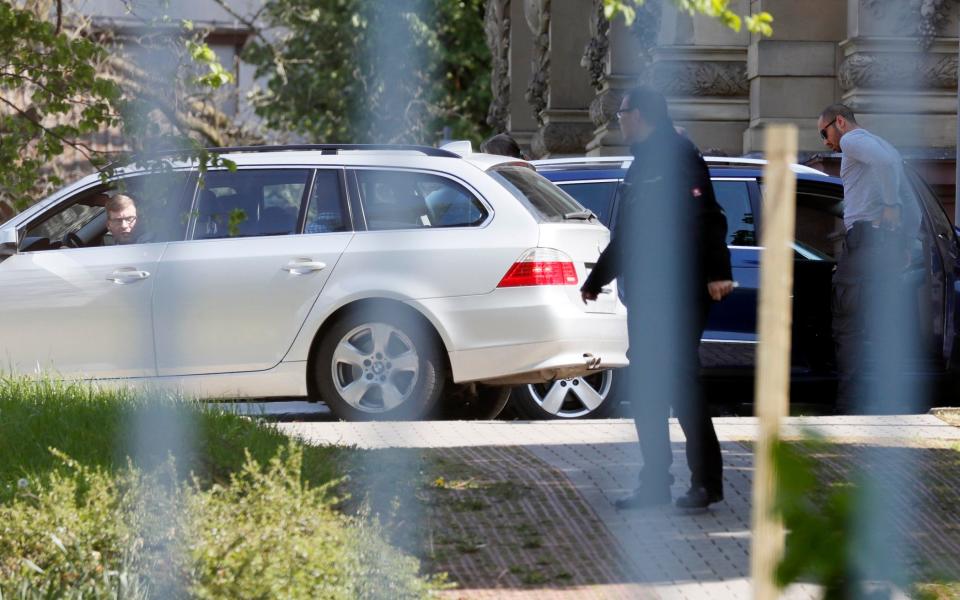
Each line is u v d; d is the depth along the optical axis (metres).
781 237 4.59
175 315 27.47
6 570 13.20
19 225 28.41
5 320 27.97
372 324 26.92
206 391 27.38
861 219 29.28
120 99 25.73
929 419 26.30
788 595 4.76
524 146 84.75
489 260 26.70
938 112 48.00
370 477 19.67
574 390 28.78
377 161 27.72
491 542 16.75
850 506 4.54
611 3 14.59
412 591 13.35
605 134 57.56
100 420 21.95
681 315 18.31
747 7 51.72
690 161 18.41
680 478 20.88
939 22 47.84
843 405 29.67
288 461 16.08
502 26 88.25
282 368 27.17
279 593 12.52
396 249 27.00
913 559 5.48
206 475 18.61
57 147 26.72
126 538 13.73
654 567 15.60
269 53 108.88
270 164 27.97
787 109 50.22
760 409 4.55
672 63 52.06
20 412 22.42
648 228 18.34
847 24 49.75
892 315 29.59
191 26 25.56
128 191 27.27
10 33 25.69
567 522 17.81
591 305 27.09
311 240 27.34
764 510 4.54
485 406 29.83
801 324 31.28
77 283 27.81
